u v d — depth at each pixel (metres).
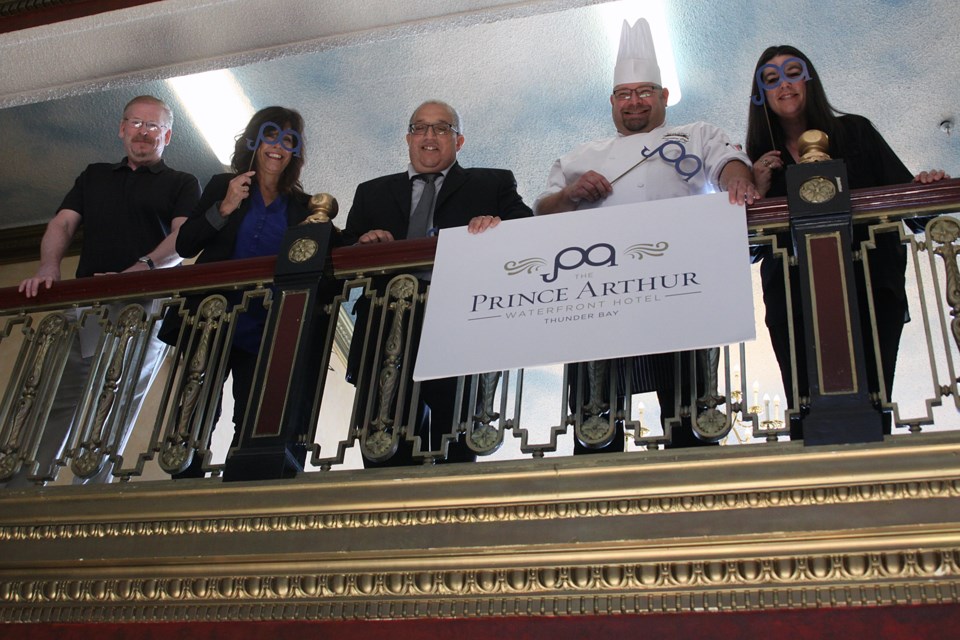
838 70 7.22
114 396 4.55
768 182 4.48
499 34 7.24
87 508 4.15
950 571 3.33
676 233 4.10
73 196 5.70
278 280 4.52
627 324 3.90
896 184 4.25
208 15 5.41
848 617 3.34
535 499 3.71
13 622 4.03
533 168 7.88
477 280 4.19
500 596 3.63
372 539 3.81
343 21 5.40
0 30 5.64
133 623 3.93
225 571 3.92
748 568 3.46
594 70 7.35
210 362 4.48
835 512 3.46
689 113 7.54
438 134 4.99
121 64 5.72
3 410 4.67
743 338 3.74
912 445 3.48
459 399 4.09
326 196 4.75
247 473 4.08
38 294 4.93
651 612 3.49
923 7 6.89
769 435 3.71
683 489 3.59
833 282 3.89
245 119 7.71
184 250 5.06
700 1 7.01
